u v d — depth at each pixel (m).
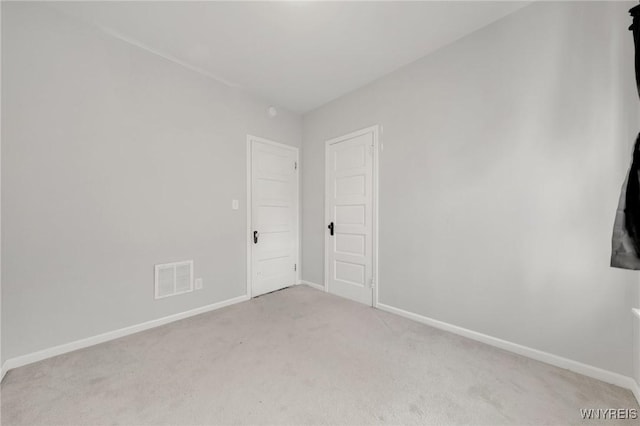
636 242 1.29
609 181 1.61
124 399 1.47
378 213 2.86
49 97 1.90
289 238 3.66
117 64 2.21
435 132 2.39
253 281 3.22
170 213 2.52
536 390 1.54
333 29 2.12
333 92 3.17
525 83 1.90
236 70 2.71
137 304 2.31
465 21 2.04
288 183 3.64
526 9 1.89
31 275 1.84
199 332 2.29
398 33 2.17
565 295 1.75
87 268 2.06
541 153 1.83
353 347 2.04
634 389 1.49
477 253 2.14
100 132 2.12
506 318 2.00
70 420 1.32
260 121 3.30
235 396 1.49
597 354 1.64
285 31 2.15
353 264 3.12
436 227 2.38
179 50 2.39
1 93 1.73
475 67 2.14
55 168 1.93
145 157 2.36
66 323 1.97
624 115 1.56
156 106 2.43
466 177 2.19
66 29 1.97
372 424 1.30
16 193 1.78
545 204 1.82
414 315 2.54
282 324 2.46
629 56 1.54
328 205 3.42
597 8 1.63
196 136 2.71
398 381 1.62
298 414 1.36
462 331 2.22
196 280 2.70
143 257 2.35
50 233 1.91
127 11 1.93
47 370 1.73
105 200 2.15
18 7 1.79
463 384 1.59
